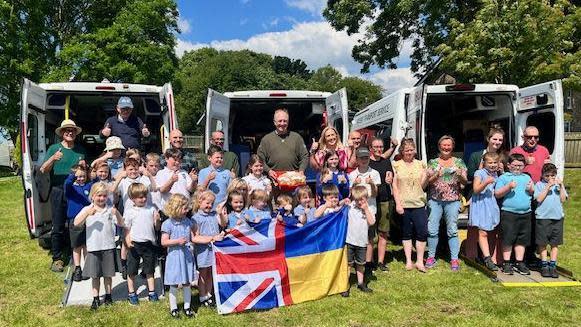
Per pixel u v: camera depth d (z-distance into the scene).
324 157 6.31
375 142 6.51
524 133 6.55
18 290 5.81
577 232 8.52
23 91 6.37
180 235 4.95
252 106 8.56
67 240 6.91
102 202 5.25
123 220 5.27
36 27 24.95
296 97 8.02
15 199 13.08
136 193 5.27
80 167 5.87
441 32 17.45
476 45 12.95
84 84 7.20
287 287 5.39
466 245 7.00
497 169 6.34
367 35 21.72
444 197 6.46
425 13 17.92
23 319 4.95
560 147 6.55
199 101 54.62
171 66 26.48
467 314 5.03
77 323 4.84
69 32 27.12
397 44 21.38
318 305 5.32
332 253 5.64
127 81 25.23
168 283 4.89
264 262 5.34
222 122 7.56
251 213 5.61
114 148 6.30
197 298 5.59
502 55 12.27
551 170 6.01
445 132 8.96
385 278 6.21
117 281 6.00
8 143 30.05
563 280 6.02
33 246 7.85
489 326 4.72
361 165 6.21
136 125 7.25
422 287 5.84
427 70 20.52
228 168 6.67
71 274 5.93
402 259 7.07
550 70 11.68
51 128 7.94
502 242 6.41
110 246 5.25
